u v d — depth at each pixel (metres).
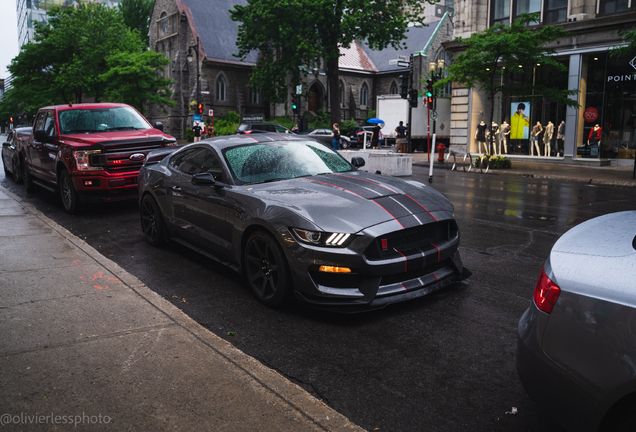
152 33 55.56
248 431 2.53
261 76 37.56
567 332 2.13
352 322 4.13
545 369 2.20
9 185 13.15
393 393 3.03
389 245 4.11
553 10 23.55
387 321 4.14
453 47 27.19
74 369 3.15
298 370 3.32
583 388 2.06
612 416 2.05
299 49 33.09
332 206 4.25
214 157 5.42
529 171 19.36
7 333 3.68
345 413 2.82
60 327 3.79
